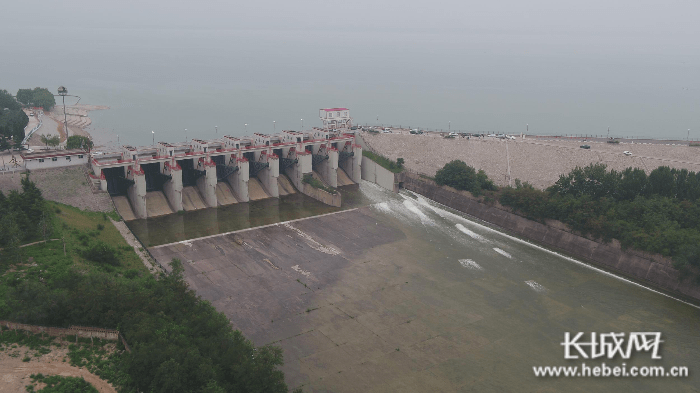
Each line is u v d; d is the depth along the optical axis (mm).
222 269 122688
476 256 133500
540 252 137375
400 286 116438
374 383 84125
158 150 167500
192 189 176875
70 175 145375
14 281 85938
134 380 66000
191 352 67812
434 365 89188
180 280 98500
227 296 110188
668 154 172500
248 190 181625
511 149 190250
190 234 144625
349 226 153000
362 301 109688
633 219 130625
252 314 103562
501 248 139375
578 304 110500
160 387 63812
